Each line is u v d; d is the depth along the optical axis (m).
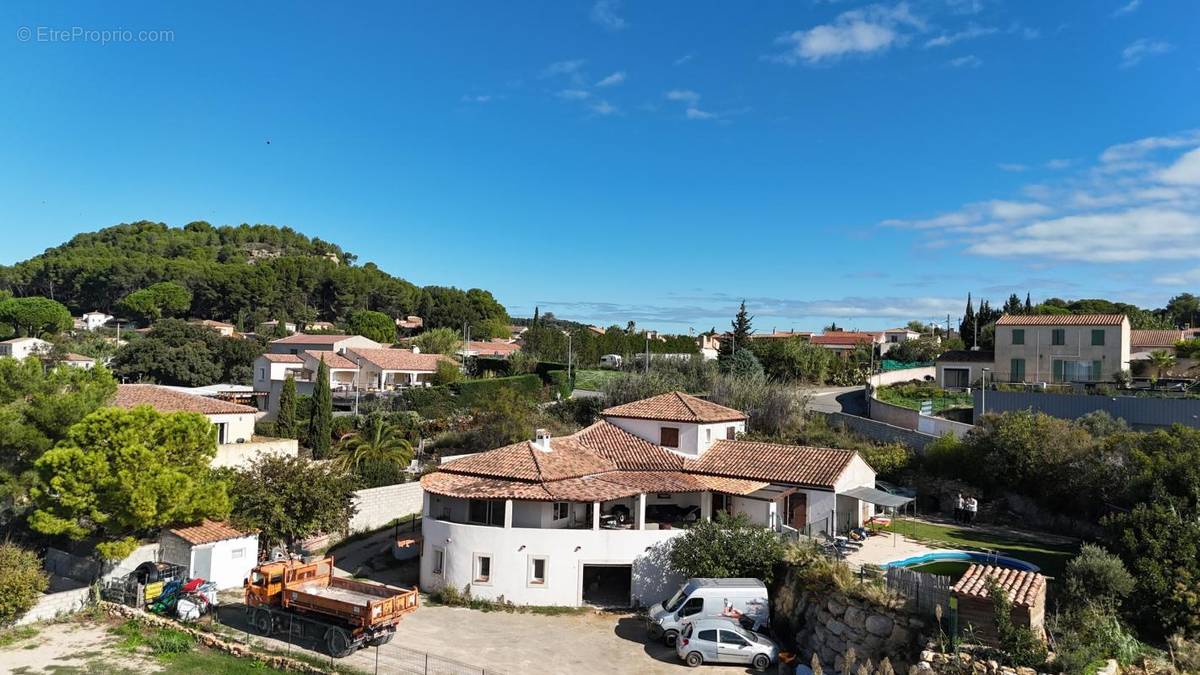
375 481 50.09
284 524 37.91
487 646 29.12
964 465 46.78
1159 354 62.66
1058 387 57.88
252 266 184.75
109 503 32.16
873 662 24.98
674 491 37.31
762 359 94.44
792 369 92.81
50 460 31.39
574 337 121.19
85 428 32.81
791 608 29.92
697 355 91.75
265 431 65.06
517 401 64.94
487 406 64.88
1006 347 70.00
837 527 38.31
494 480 37.16
